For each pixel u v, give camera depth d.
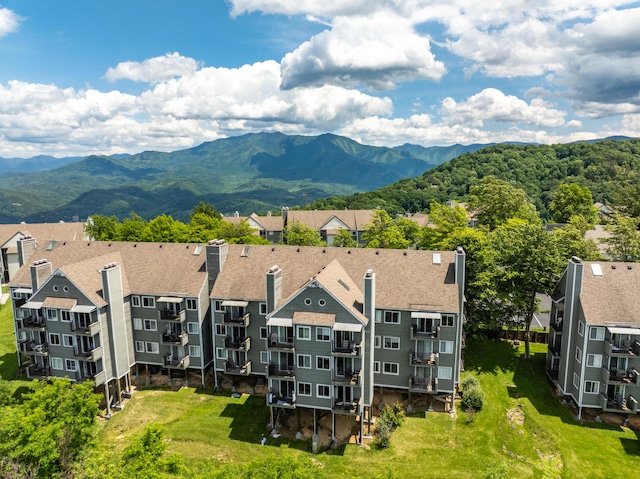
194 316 50.19
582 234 72.00
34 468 30.75
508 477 36.22
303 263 50.31
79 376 48.31
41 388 37.44
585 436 41.44
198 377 53.34
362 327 39.88
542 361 53.56
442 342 44.34
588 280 44.66
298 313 41.47
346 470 38.22
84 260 51.16
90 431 35.00
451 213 71.81
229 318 48.75
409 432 42.66
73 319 47.44
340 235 92.44
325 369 41.34
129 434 44.53
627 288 43.75
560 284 49.09
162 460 29.80
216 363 50.56
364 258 49.72
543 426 42.69
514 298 52.06
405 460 39.25
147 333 51.66
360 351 40.16
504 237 56.50
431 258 47.69
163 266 53.00
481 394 45.47
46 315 48.47
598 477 36.66
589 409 45.16
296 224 98.56
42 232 92.19
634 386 42.44
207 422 45.28
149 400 49.78
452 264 46.59
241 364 50.06
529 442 41.12
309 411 46.25
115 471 28.98
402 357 45.22
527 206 93.50
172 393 50.84
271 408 43.53
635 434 41.62
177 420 46.16
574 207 105.19
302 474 26.95
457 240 55.69
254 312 48.34
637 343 41.38
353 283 46.62
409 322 44.28
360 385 40.84
